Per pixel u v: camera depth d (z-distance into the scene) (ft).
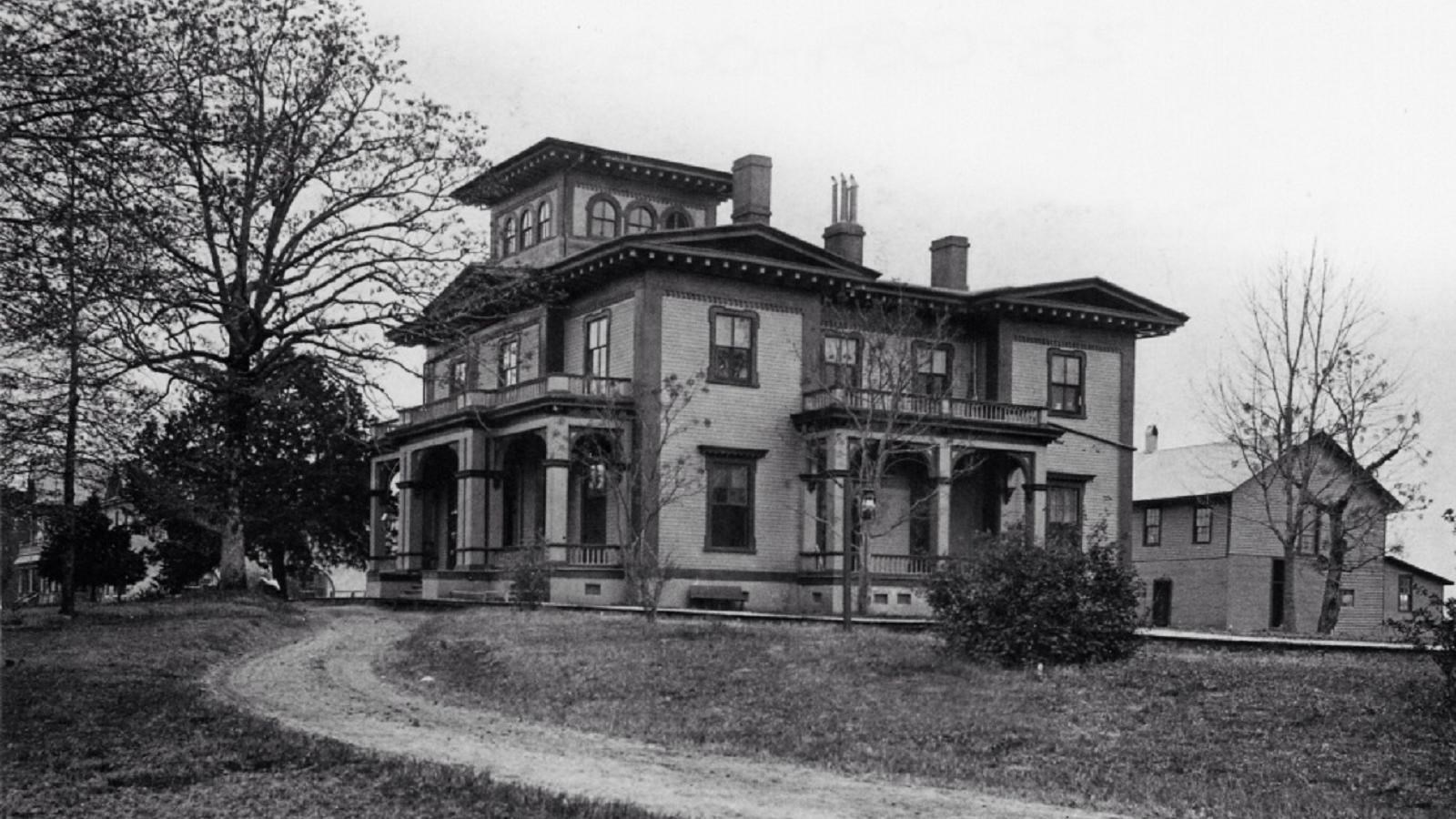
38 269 58.65
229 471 121.60
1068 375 177.17
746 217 162.61
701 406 150.51
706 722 66.23
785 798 47.57
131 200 61.46
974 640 79.15
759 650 85.46
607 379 147.74
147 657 81.05
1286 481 158.10
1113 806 47.65
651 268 148.97
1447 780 50.11
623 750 58.75
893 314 165.78
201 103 78.89
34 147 54.44
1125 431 179.73
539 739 61.31
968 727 62.18
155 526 203.62
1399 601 208.33
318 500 201.05
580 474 154.61
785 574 153.28
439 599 151.33
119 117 55.52
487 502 156.97
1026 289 171.32
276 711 67.21
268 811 41.11
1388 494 165.37
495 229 181.47
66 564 110.83
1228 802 48.29
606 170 169.68
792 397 156.25
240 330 107.14
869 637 90.94
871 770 54.75
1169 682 69.21
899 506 162.40
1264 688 65.77
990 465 169.17
